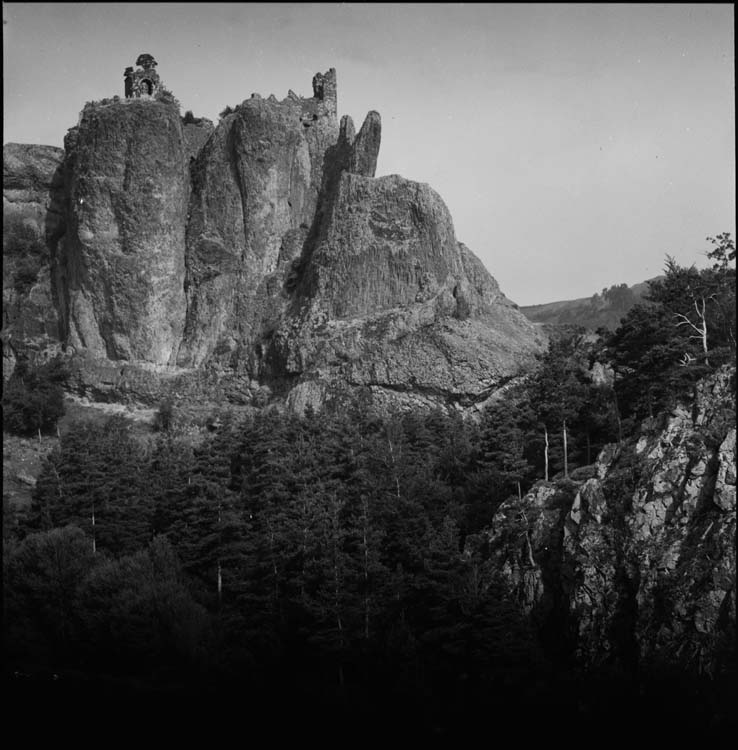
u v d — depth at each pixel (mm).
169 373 130375
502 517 79000
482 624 69125
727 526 64000
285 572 80125
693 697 60469
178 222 134375
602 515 71312
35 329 137000
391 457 89625
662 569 65938
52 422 124625
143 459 105062
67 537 85125
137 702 72188
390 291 121438
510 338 117750
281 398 120938
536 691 65438
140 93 138750
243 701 72812
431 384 111438
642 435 74625
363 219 124250
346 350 117062
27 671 75500
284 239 135750
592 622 68625
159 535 87438
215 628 78625
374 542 76688
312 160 142500
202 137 146000
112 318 131250
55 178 144250
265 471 90875
